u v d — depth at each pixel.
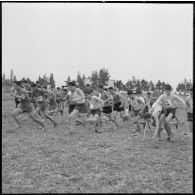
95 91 11.55
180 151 7.55
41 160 6.60
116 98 12.41
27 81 13.94
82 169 5.96
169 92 8.69
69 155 7.06
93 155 7.09
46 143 8.42
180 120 14.80
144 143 8.61
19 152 7.29
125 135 10.02
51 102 16.12
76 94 10.42
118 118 15.18
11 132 10.20
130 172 5.79
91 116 10.98
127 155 7.11
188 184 5.12
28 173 5.67
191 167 6.11
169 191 4.80
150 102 13.36
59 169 5.95
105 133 10.41
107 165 6.26
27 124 12.24
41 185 5.05
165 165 6.28
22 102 10.37
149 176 5.55
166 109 8.85
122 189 4.89
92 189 4.88
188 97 8.45
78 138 9.29
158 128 8.87
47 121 13.47
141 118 11.25
